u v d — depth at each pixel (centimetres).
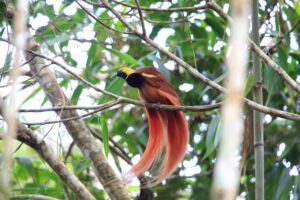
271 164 1231
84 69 984
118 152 1162
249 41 781
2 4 927
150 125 909
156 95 927
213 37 1228
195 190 1259
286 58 980
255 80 864
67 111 941
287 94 1255
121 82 1024
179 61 782
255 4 886
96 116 968
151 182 859
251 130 959
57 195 1041
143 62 1218
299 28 1226
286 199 1063
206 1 798
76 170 1107
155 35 1156
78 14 1077
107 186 909
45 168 1315
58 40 988
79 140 933
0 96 771
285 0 1143
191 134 1256
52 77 946
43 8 948
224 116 307
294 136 1191
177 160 869
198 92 1238
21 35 359
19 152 1408
